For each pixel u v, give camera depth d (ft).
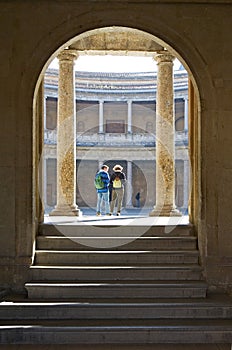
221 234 27.25
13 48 27.17
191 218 31.12
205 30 27.37
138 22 27.27
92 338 22.57
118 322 23.45
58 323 23.26
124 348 21.97
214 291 26.91
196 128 29.78
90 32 28.04
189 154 31.53
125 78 85.20
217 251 27.22
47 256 28.07
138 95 86.79
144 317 24.16
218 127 27.35
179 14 27.32
